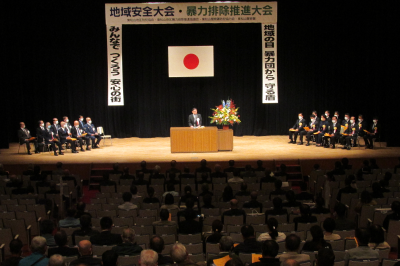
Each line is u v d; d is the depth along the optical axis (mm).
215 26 17453
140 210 6863
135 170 11773
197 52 17016
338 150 13672
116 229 5938
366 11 16953
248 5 15438
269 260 3865
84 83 17312
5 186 8953
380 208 6797
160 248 4199
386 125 14969
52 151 14320
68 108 17328
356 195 7777
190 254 4887
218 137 13477
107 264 3707
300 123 15227
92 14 17031
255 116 17969
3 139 15164
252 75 17766
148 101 17656
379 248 4828
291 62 17672
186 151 13320
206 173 9047
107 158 12664
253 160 11906
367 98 17359
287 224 5840
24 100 17109
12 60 16734
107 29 15680
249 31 17562
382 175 9406
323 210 6613
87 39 17125
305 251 4457
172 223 6027
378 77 16703
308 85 17781
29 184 8719
